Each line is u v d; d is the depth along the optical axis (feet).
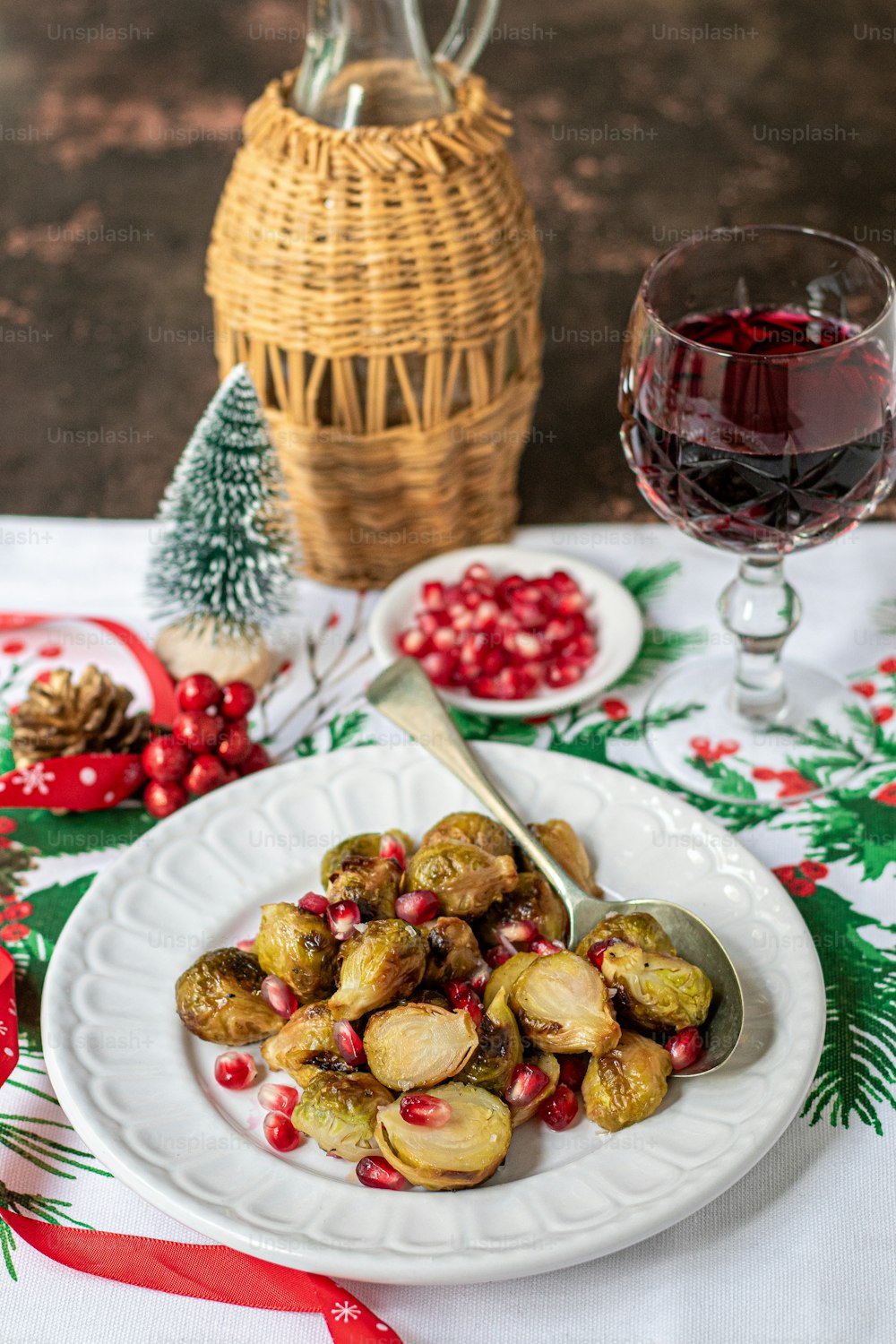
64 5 5.24
